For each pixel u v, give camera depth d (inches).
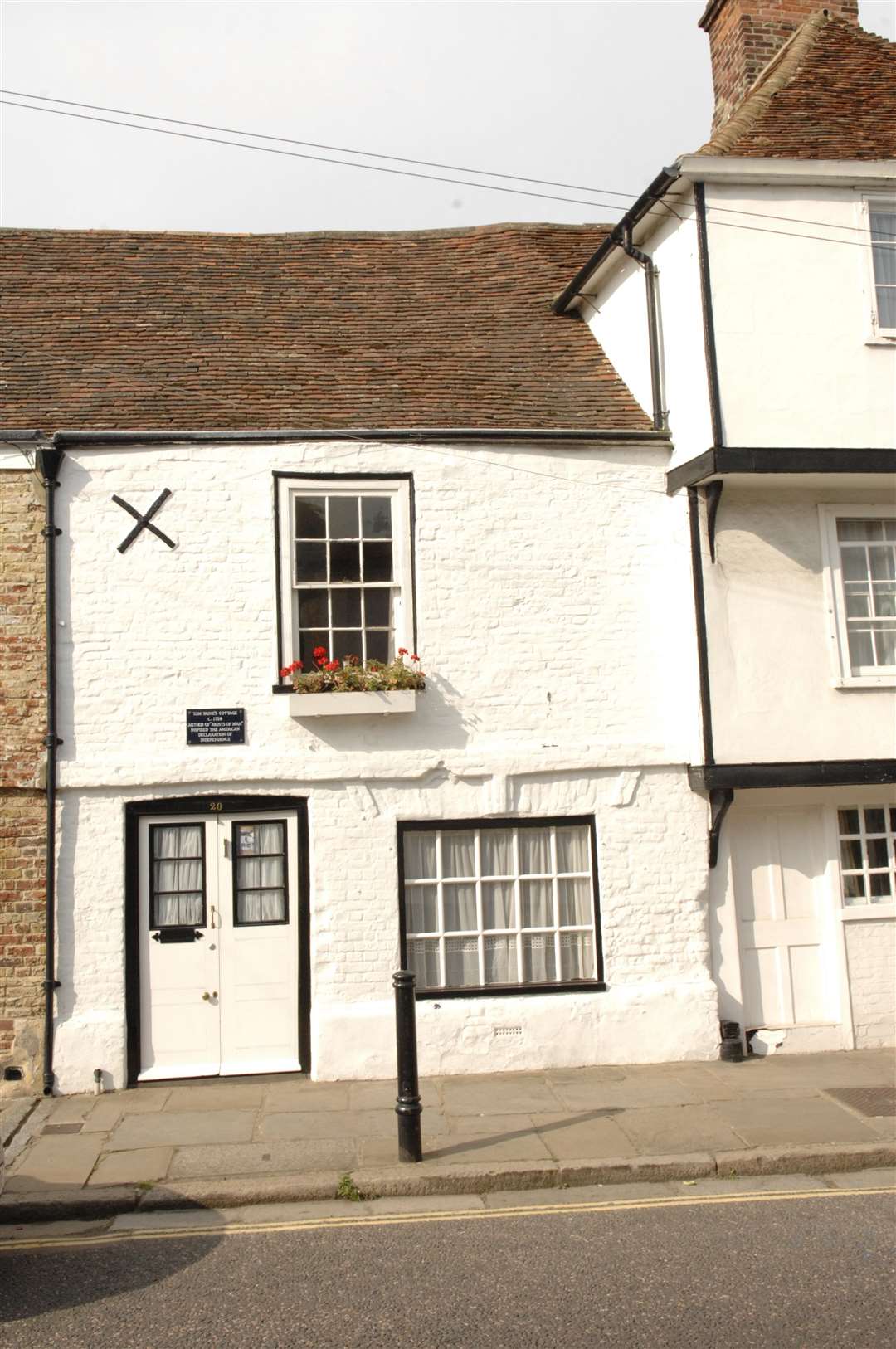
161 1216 258.8
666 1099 331.0
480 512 384.2
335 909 364.8
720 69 516.4
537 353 447.5
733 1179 279.4
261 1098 338.0
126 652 363.3
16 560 361.4
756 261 373.7
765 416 366.6
